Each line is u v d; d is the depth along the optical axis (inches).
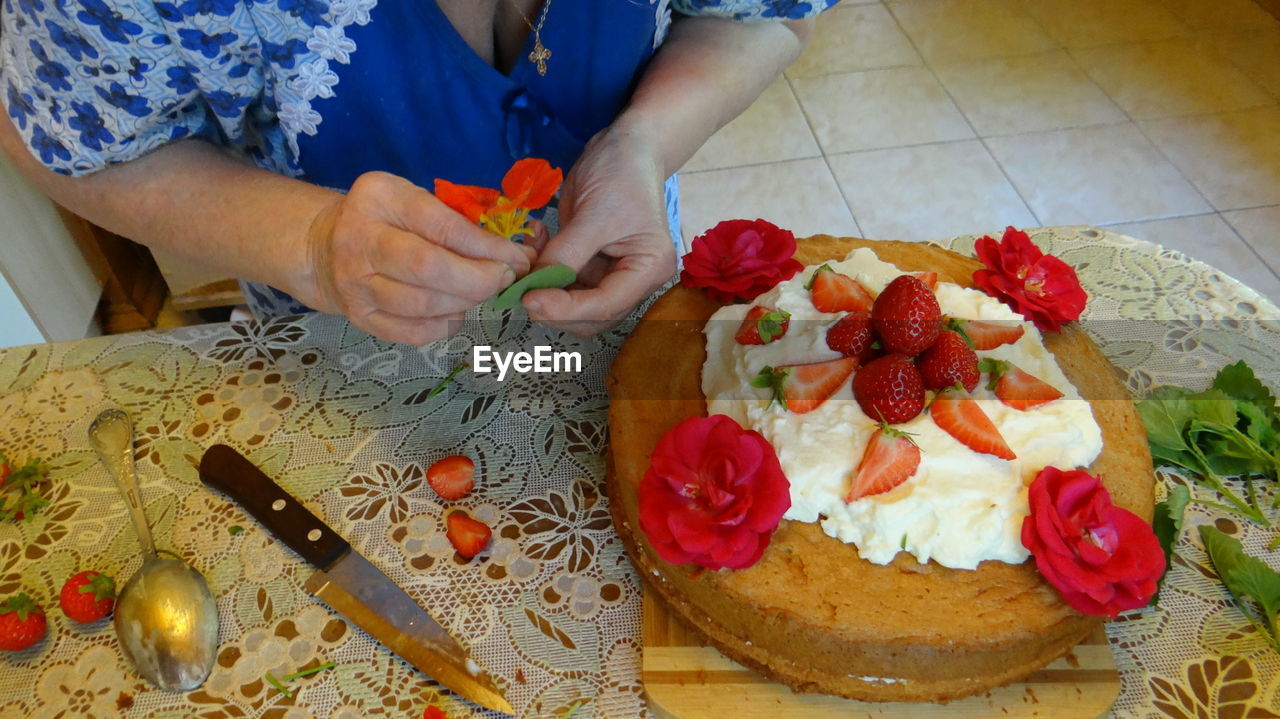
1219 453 19.7
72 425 20.8
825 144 55.9
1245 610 17.8
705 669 17.0
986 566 16.8
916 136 56.0
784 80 60.3
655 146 21.0
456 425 20.9
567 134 22.0
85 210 19.2
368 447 20.5
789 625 16.2
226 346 22.4
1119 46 61.1
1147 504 17.7
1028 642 16.1
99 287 38.7
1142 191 51.6
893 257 22.5
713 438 16.4
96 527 19.1
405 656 16.9
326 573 18.0
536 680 17.0
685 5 23.0
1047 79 59.2
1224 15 62.7
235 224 18.1
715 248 21.4
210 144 19.7
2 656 17.1
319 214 17.9
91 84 16.7
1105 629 17.6
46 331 34.6
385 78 19.5
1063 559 15.9
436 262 16.0
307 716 16.4
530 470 20.1
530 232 19.1
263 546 18.7
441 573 18.3
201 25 16.6
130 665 17.0
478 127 21.0
